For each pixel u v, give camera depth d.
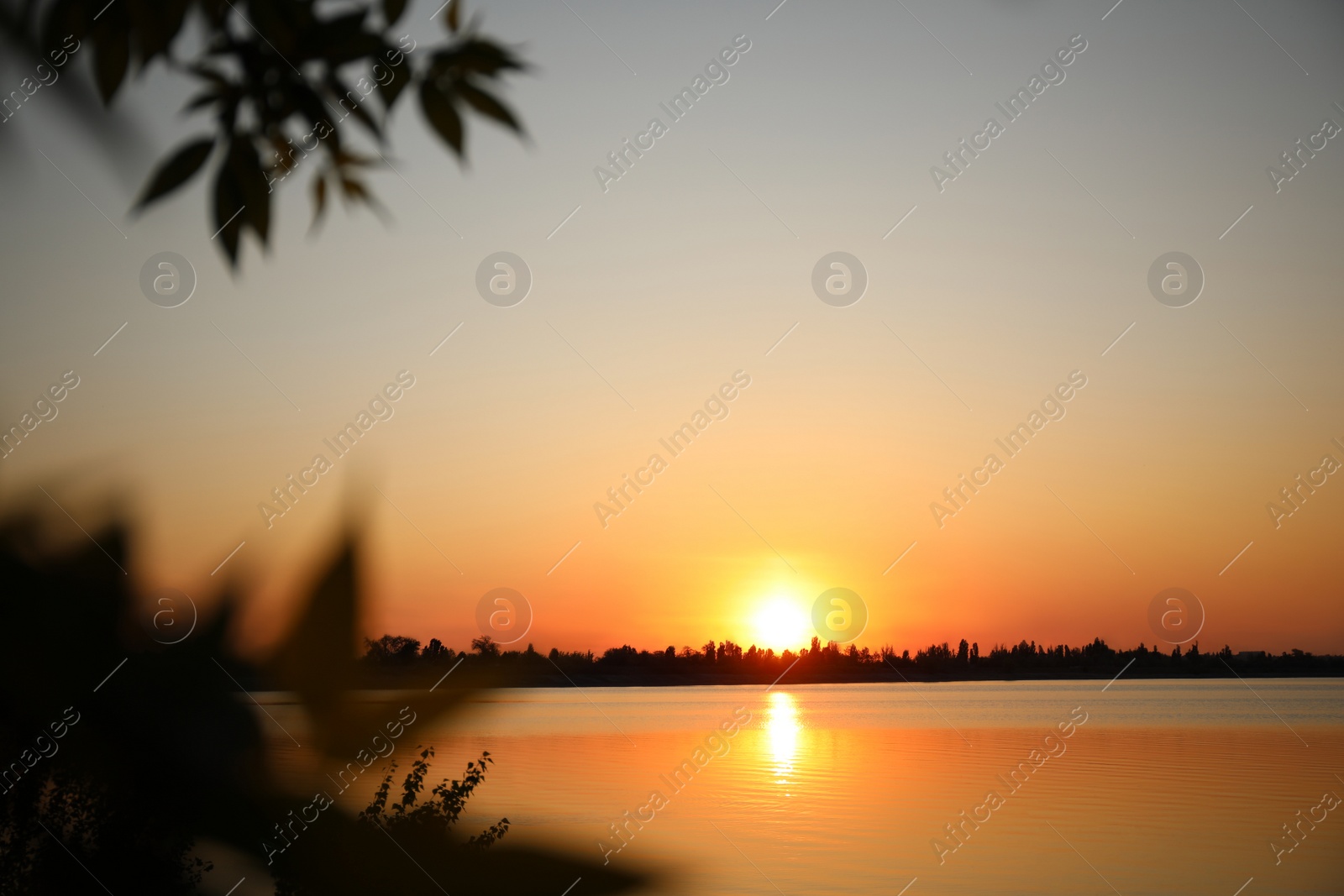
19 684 0.81
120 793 0.83
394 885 0.96
